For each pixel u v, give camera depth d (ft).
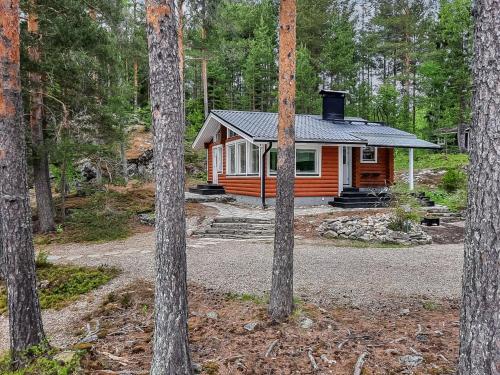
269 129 47.60
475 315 8.02
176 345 11.11
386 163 54.39
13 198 13.12
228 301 17.95
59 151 35.63
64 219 39.93
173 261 11.03
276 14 110.83
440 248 29.58
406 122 100.78
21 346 13.30
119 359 13.10
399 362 12.20
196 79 104.88
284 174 15.58
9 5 12.75
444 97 90.84
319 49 102.73
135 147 75.10
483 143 7.84
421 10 100.58
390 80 111.55
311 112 89.86
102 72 38.14
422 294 18.47
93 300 19.30
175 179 10.92
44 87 36.06
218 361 12.67
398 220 33.32
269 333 14.53
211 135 64.34
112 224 38.58
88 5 38.22
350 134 50.75
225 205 50.06
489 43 7.73
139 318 16.74
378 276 21.38
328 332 14.46
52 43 35.24
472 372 8.07
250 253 27.53
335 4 107.76
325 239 32.91
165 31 10.48
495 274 7.73
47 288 21.13
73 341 15.06
